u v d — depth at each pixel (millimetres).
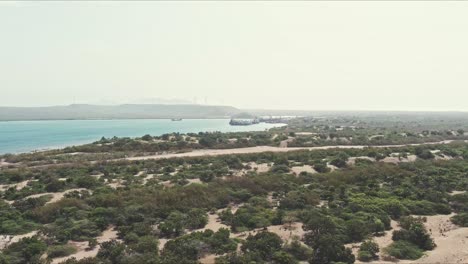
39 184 61688
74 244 38344
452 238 39250
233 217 44406
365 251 35062
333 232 38844
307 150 98375
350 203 50438
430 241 37594
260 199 53281
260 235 37500
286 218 44438
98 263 32250
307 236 38094
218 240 36875
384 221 43969
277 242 35719
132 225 43000
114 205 49156
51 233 39312
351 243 38312
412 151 95000
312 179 65125
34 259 33281
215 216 47750
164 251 34500
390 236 40375
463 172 72812
